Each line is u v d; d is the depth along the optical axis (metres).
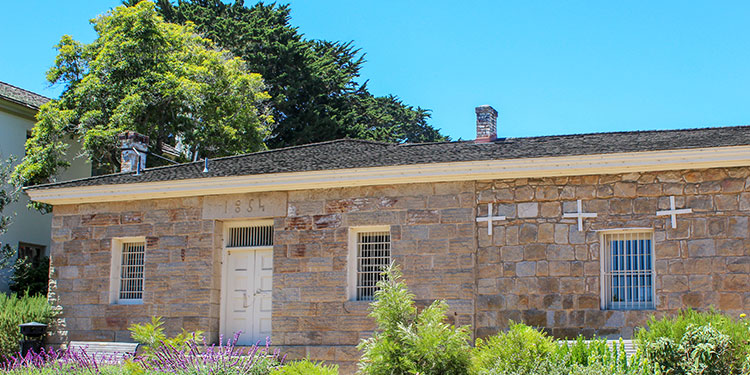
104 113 29.83
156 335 14.00
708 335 11.14
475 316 16.28
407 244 16.92
